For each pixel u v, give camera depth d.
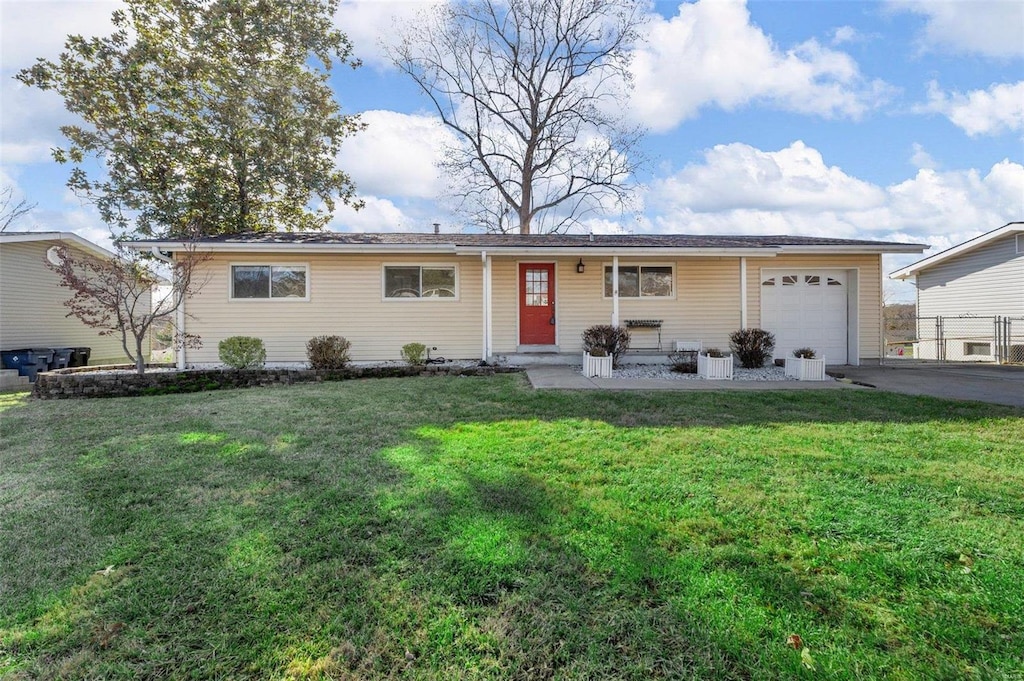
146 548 2.40
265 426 5.00
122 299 9.05
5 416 5.78
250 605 1.94
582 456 3.79
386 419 5.25
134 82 14.02
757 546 2.32
